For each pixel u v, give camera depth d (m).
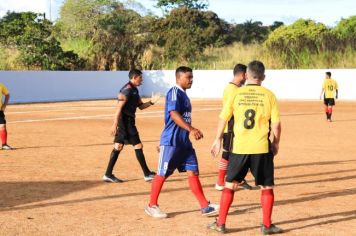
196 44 78.44
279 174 14.52
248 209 10.54
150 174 13.56
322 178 13.95
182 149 9.89
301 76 59.16
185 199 11.45
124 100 13.08
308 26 78.75
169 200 11.36
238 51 75.25
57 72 60.62
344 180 13.62
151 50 76.12
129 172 14.87
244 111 8.54
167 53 76.56
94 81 64.31
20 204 10.92
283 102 52.41
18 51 67.06
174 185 13.00
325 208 10.58
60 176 14.20
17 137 23.66
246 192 12.26
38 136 24.05
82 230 8.95
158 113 39.00
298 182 13.39
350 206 10.75
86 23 83.19
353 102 51.84
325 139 22.98
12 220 9.59
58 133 25.34
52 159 17.22
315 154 18.41
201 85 65.75
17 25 66.88
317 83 58.22
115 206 10.79
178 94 9.86
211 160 17.17
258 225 9.31
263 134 8.52
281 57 66.69
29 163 16.39
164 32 80.69
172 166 9.92
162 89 68.19
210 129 27.14
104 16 83.62
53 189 12.48
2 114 19.64
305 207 10.67
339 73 56.72
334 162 16.62
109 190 12.41
